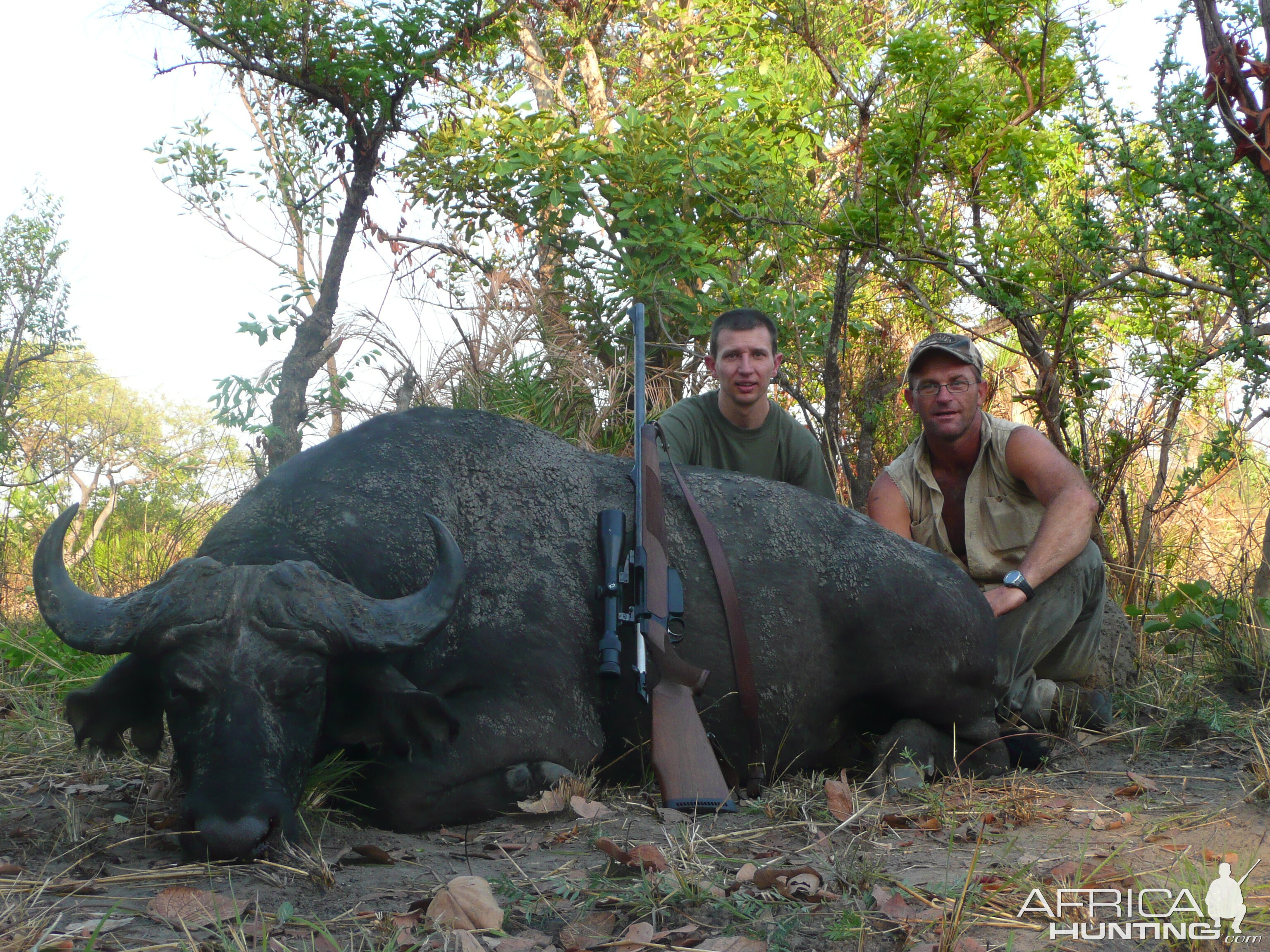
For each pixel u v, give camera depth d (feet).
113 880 9.22
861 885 9.13
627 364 26.66
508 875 9.63
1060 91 22.95
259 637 9.90
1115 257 20.01
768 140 30.42
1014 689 15.94
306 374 28.35
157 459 33.96
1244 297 17.75
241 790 9.37
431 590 10.71
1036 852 10.28
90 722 10.66
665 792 11.90
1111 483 22.27
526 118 30.58
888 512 16.81
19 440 34.65
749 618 13.85
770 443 18.37
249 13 28.22
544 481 13.88
